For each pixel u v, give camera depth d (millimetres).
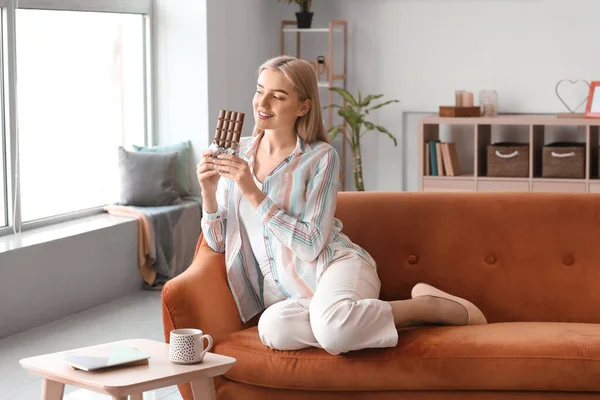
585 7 6617
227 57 6516
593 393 2764
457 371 2756
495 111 6566
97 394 3730
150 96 6312
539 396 2771
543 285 3283
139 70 6242
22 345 4441
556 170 6273
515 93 6836
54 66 5457
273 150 3230
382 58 7113
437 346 2783
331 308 2816
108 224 5402
